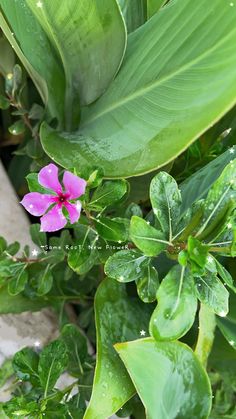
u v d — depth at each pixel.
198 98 0.27
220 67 0.26
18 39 0.31
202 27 0.27
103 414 0.29
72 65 0.34
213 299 0.26
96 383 0.29
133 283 0.35
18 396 0.33
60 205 0.25
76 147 0.32
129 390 0.30
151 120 0.29
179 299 0.26
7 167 0.47
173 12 0.29
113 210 0.36
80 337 0.35
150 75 0.29
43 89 0.36
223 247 0.26
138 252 0.28
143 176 0.37
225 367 0.41
